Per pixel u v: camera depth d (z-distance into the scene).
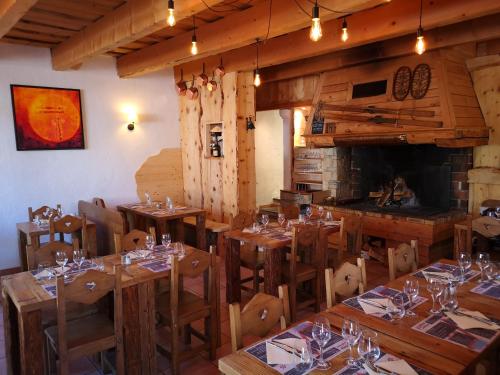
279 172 8.27
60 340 2.08
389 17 3.43
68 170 5.14
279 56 4.45
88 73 5.24
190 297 2.83
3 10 2.98
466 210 4.51
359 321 1.82
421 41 2.76
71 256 2.87
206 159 5.71
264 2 3.46
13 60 4.65
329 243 5.27
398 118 4.32
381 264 4.73
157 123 5.94
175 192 6.19
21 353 2.13
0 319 3.42
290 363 1.48
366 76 4.71
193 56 4.35
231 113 5.15
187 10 2.90
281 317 1.88
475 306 1.99
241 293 3.90
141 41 4.77
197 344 2.97
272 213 7.25
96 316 2.54
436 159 4.74
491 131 4.21
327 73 5.17
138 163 5.78
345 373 1.41
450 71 4.07
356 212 4.87
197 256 2.57
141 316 2.42
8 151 4.67
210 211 5.75
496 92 4.13
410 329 1.73
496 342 1.63
